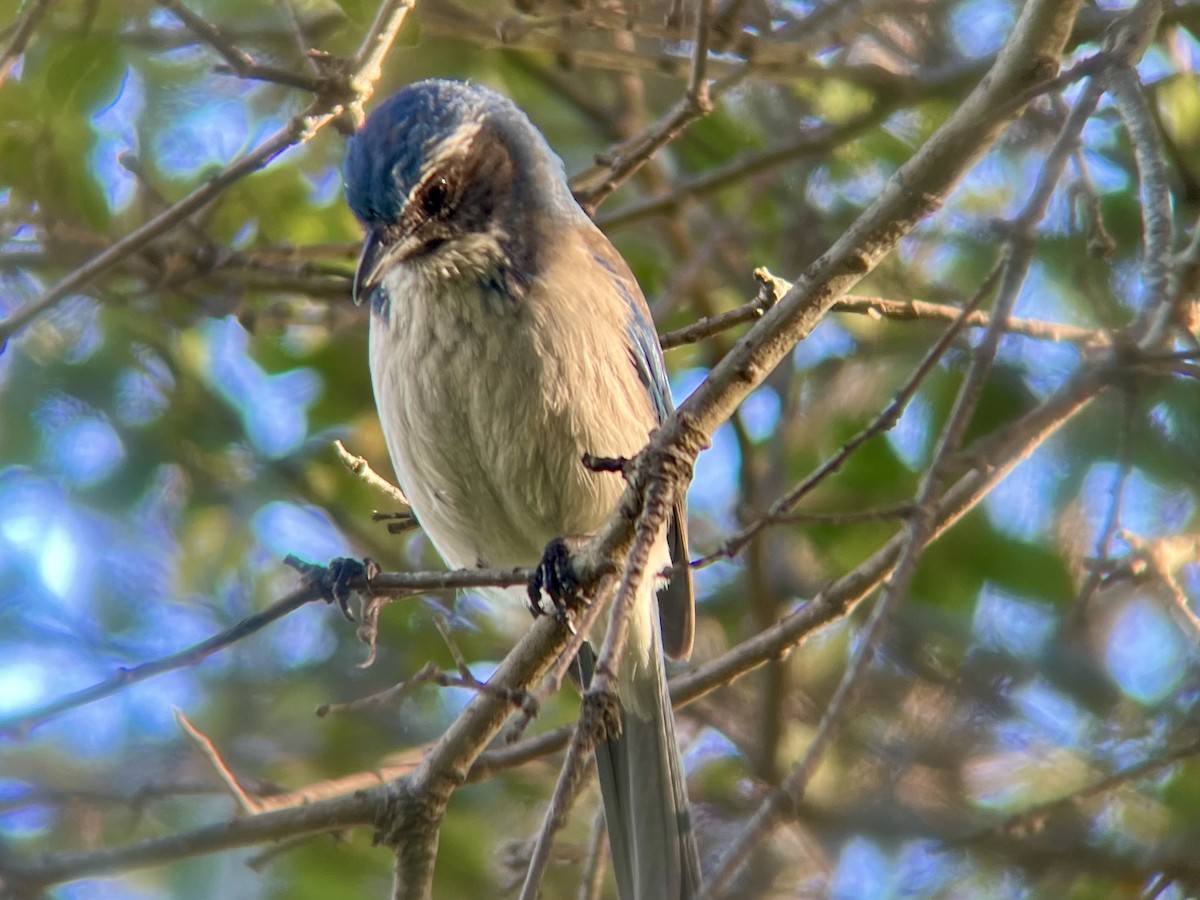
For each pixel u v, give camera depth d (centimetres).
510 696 744
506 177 1047
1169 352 792
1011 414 1223
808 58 1236
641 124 1486
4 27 1043
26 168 1133
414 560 1415
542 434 1012
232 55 823
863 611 1398
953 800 1262
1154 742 1192
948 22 1389
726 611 1480
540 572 923
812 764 640
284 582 1395
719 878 620
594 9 1162
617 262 1107
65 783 1234
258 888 1170
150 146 1235
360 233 1305
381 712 1334
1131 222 1219
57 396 1313
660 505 736
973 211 1359
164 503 1366
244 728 1328
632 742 1034
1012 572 1243
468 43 1358
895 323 1338
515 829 1303
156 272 1205
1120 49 841
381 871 1168
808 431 1352
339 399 1395
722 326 939
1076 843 1127
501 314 1003
